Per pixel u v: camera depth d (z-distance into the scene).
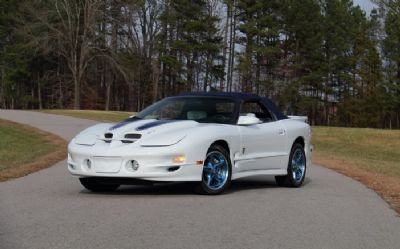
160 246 5.67
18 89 80.56
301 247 5.89
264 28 67.56
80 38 67.06
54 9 65.62
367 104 70.75
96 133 9.02
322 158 19.52
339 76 74.25
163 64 75.06
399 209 8.57
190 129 8.84
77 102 65.06
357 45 72.88
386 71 70.44
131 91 75.25
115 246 5.61
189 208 7.80
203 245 5.78
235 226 6.75
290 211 7.93
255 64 69.50
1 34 76.75
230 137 9.31
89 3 63.94
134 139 8.56
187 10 68.56
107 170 8.46
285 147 10.77
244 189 10.27
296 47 70.81
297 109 73.06
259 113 10.77
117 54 68.06
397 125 78.06
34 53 67.19
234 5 69.00
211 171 9.05
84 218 6.92
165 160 8.41
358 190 10.62
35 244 5.61
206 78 71.00
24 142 21.55
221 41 70.81
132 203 8.10
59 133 26.02
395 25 61.66
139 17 72.12
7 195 8.73
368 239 6.40
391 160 24.75
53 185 10.12
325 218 7.53
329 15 72.62
